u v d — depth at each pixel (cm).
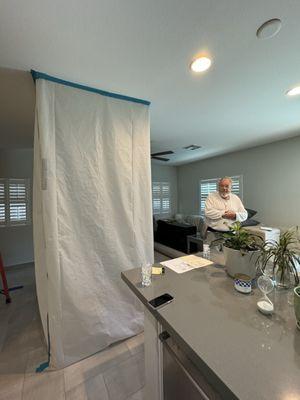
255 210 405
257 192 402
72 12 99
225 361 58
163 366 96
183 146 396
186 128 287
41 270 157
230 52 133
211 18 106
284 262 98
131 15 102
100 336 167
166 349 90
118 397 131
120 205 178
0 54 127
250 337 67
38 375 147
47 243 145
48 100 149
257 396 48
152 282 111
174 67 146
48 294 148
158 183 612
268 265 104
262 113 237
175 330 71
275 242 109
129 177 183
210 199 212
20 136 300
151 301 91
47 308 152
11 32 109
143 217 191
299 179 334
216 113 234
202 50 130
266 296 89
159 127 282
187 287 105
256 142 370
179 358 83
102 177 170
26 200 399
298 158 334
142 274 114
